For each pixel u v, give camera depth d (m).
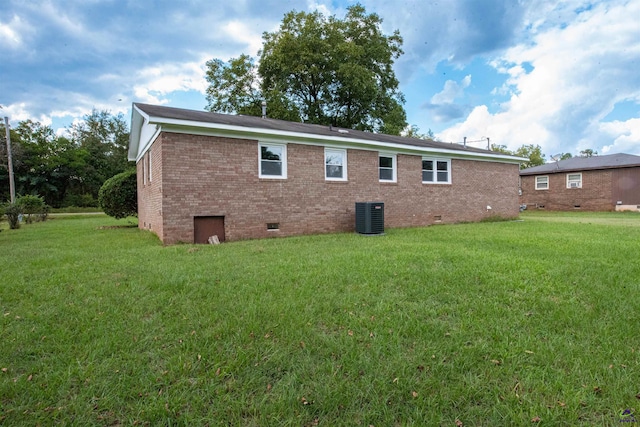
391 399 1.93
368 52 25.23
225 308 3.27
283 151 9.59
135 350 2.48
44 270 4.89
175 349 2.49
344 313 3.15
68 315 3.14
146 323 2.94
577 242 7.30
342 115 27.50
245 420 1.77
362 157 11.08
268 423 1.75
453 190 13.48
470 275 4.41
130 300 3.54
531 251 6.19
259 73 25.14
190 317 3.06
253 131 8.66
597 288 3.84
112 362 2.31
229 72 25.39
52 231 11.23
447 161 13.38
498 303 3.40
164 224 7.80
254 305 3.31
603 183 20.64
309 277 4.36
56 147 36.12
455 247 6.73
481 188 14.36
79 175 37.12
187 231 8.07
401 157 12.02
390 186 11.73
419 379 2.10
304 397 1.94
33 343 2.59
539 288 3.85
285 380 2.10
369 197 11.23
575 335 2.68
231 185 8.66
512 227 11.12
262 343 2.57
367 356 2.37
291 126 11.06
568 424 1.72
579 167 21.45
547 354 2.37
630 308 3.22
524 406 1.85
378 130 28.28
